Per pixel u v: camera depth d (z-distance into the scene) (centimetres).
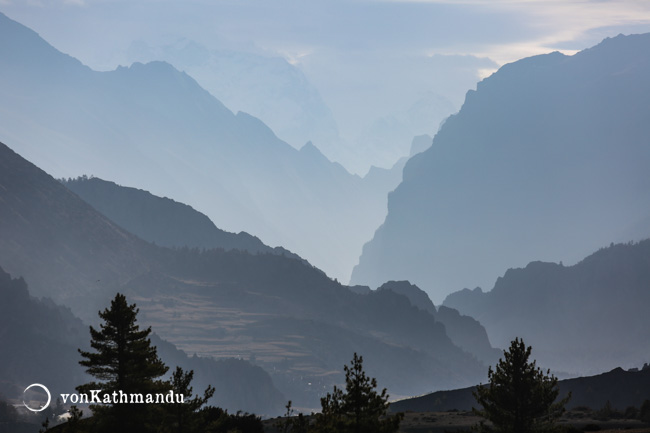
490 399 10962
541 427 10944
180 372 12081
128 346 12269
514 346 10962
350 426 9000
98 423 11819
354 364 9200
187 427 11888
